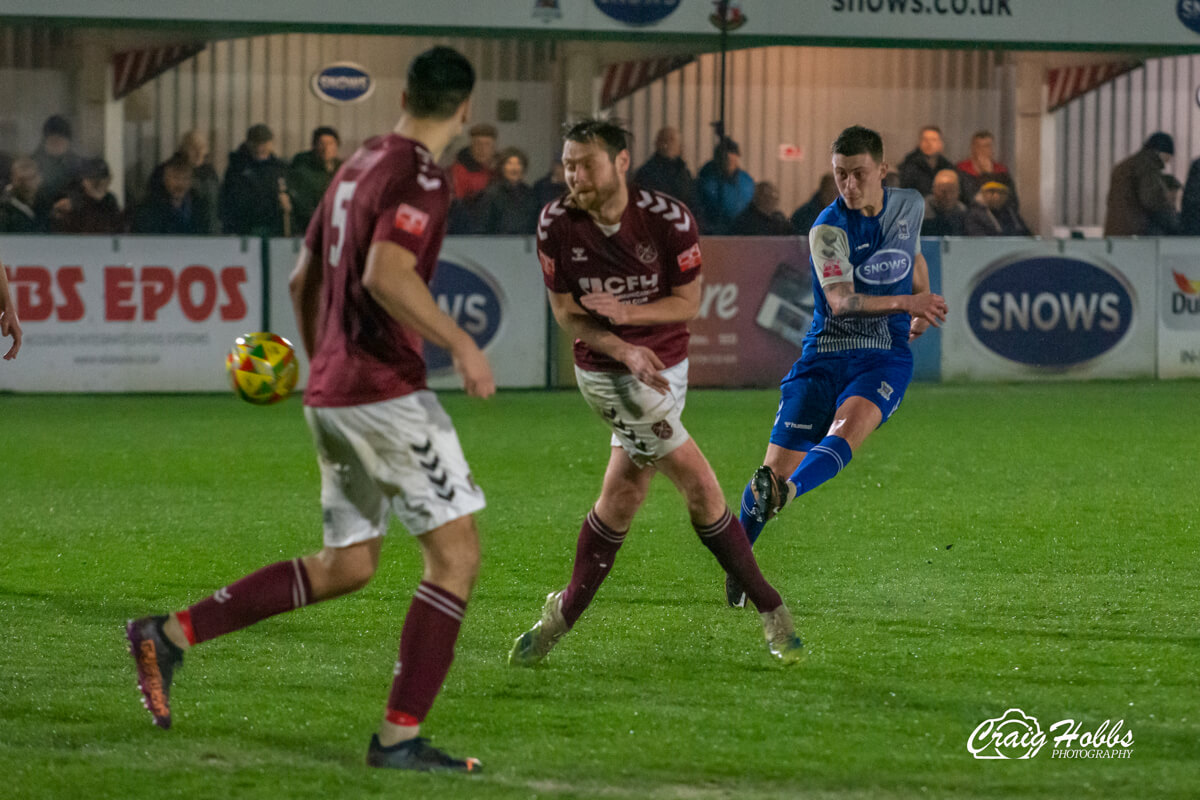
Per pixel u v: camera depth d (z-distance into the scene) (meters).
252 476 28.84
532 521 23.89
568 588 15.23
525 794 11.09
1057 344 46.66
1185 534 22.48
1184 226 53.75
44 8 48.41
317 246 12.49
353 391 11.84
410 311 11.27
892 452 31.47
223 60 54.69
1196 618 17.08
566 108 56.31
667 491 26.86
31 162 46.97
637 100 56.81
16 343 18.14
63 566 20.44
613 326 14.86
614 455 15.38
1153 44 54.53
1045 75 59.03
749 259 45.47
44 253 42.75
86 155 54.00
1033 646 15.80
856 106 58.34
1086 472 28.77
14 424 36.91
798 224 50.12
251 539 22.52
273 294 43.75
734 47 52.72
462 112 12.15
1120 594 18.38
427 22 50.78
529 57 55.84
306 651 15.59
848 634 16.39
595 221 14.45
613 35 51.59
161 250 43.19
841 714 13.29
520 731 12.81
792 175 58.47
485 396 11.31
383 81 56.09
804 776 11.56
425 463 11.88
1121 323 47.06
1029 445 32.56
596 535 15.18
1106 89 60.06
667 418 14.77
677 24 51.47
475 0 50.78
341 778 11.47
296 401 42.38
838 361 19.08
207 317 43.53
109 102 53.91
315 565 12.74
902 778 11.52
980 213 49.75
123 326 43.22
